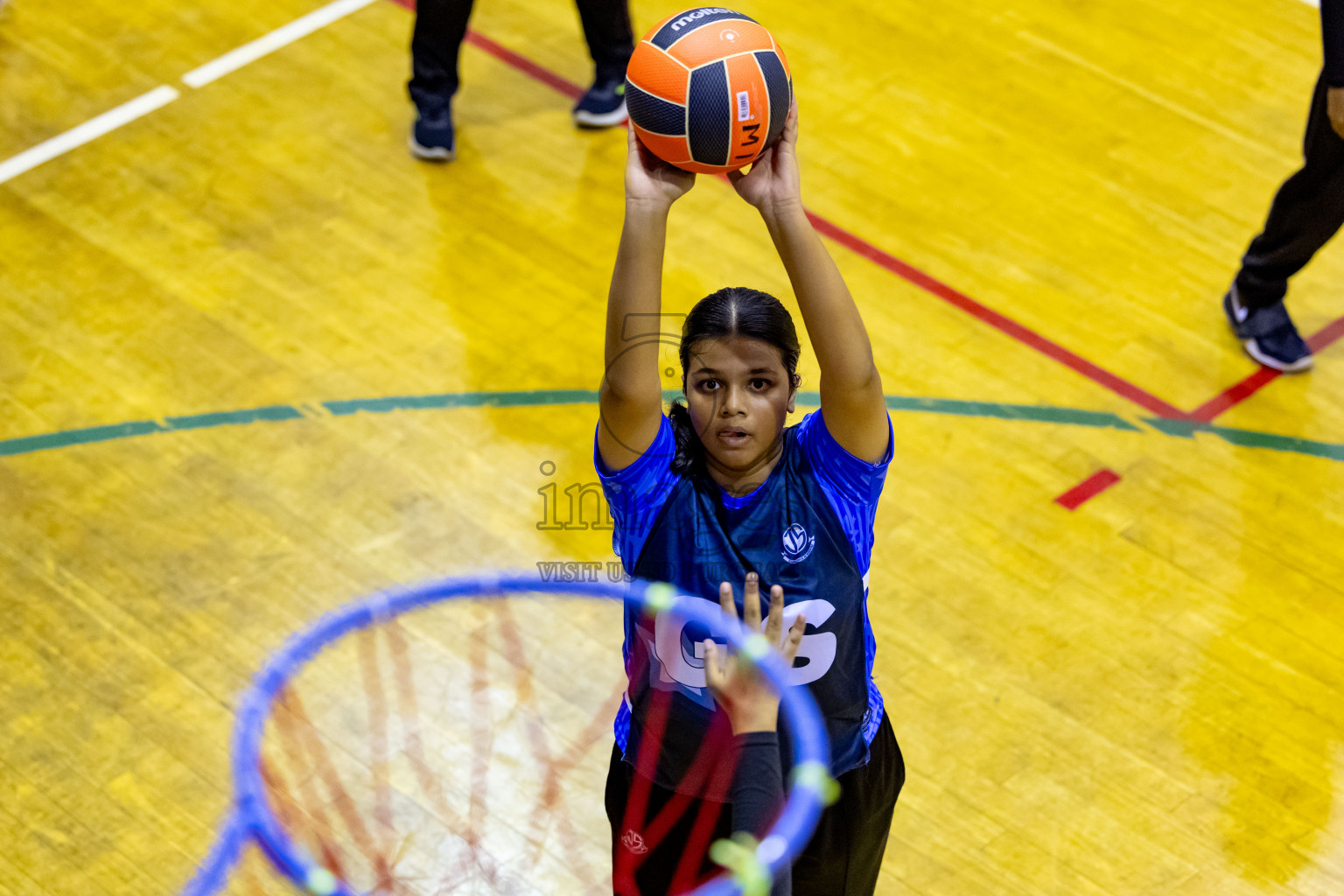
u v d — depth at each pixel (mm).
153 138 10648
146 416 8602
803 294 4316
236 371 8906
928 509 8242
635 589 4547
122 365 8914
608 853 6422
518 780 6707
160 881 6332
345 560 7812
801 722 4598
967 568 7922
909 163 10695
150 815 6590
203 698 7098
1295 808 6863
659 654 4555
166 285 9484
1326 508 8422
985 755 7023
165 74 11234
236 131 10742
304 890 6227
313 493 8180
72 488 8141
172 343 9086
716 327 4270
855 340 4270
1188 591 7879
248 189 10266
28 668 7211
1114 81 11516
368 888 6191
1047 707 7250
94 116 10820
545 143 10805
